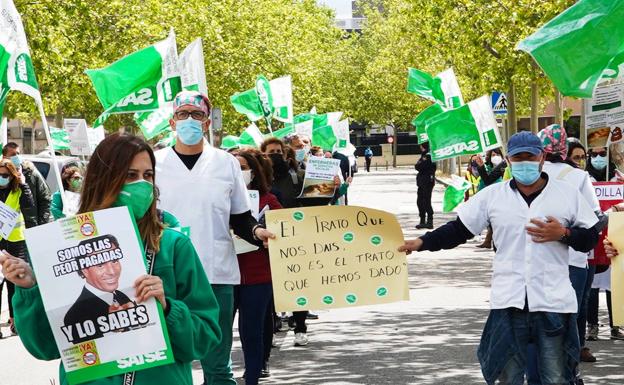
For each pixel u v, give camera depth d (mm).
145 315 5219
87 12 30656
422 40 40312
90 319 5188
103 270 5203
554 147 9875
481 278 20625
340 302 8719
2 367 12711
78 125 22109
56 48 30203
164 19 42844
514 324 8047
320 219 8734
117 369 5195
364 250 8758
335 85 99000
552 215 8016
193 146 9094
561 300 7957
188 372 5539
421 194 32781
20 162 15258
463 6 36406
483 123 18266
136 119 17406
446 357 12547
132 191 5355
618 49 9867
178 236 5543
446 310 16359
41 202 15648
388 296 8711
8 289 15250
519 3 32000
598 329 13953
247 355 10211
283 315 16406
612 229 8438
